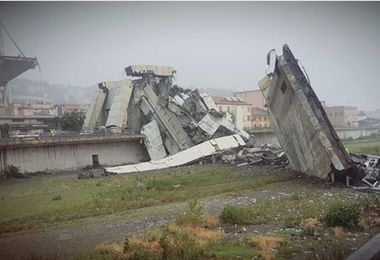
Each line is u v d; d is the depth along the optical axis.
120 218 19.69
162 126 54.91
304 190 26.11
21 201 25.61
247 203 22.12
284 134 36.94
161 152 53.31
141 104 59.19
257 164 42.12
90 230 17.59
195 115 56.09
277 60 33.34
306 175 32.62
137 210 21.73
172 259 12.64
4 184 35.38
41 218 20.44
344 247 13.00
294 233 15.11
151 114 57.81
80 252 14.35
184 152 47.91
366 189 25.48
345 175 28.52
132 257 13.23
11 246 15.53
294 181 30.44
